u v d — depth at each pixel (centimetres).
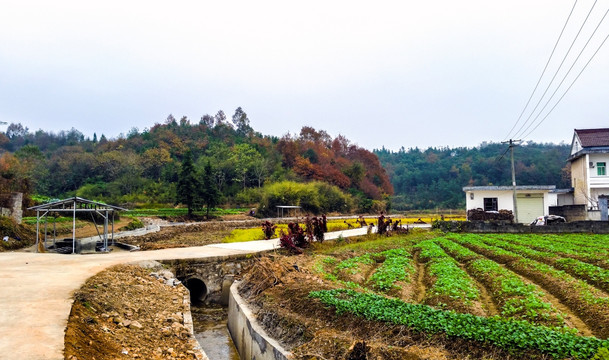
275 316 1158
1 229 2947
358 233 3397
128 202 7550
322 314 1081
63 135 15400
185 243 3306
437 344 825
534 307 1135
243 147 9931
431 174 13400
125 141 11444
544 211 4081
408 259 2072
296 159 10300
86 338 837
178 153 10925
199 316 1747
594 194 4131
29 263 1689
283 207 6531
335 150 12412
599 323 1031
